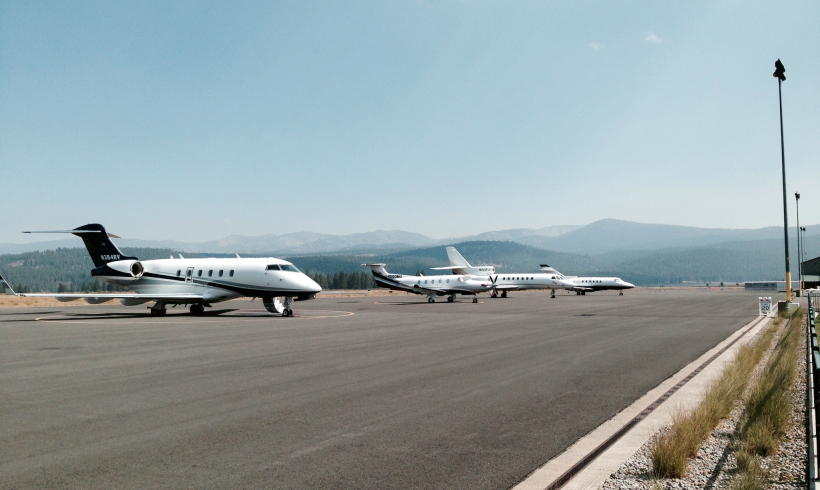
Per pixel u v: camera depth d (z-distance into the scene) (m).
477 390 11.48
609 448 7.44
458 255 91.00
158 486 6.02
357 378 12.96
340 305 57.97
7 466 6.70
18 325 30.53
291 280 37.78
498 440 7.81
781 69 36.31
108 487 6.00
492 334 24.09
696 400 10.43
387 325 29.64
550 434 8.12
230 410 9.69
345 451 7.28
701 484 6.05
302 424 8.70
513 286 88.69
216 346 19.80
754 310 43.50
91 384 12.30
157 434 8.13
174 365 15.16
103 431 8.32
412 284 65.69
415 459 6.96
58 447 7.49
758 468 6.28
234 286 38.59
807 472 6.34
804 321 29.31
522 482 6.16
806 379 12.30
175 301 38.34
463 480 6.21
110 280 41.81
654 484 6.05
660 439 7.04
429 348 18.95
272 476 6.33
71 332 25.86
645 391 11.37
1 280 32.81
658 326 28.19
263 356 17.00
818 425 6.95
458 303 62.28
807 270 98.69
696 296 87.19
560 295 95.31
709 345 19.67
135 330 26.86
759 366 14.37
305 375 13.41
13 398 10.80
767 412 8.38
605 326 28.28
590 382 12.40
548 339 21.86
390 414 9.37
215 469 6.57
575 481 6.20
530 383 12.28
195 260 40.78
